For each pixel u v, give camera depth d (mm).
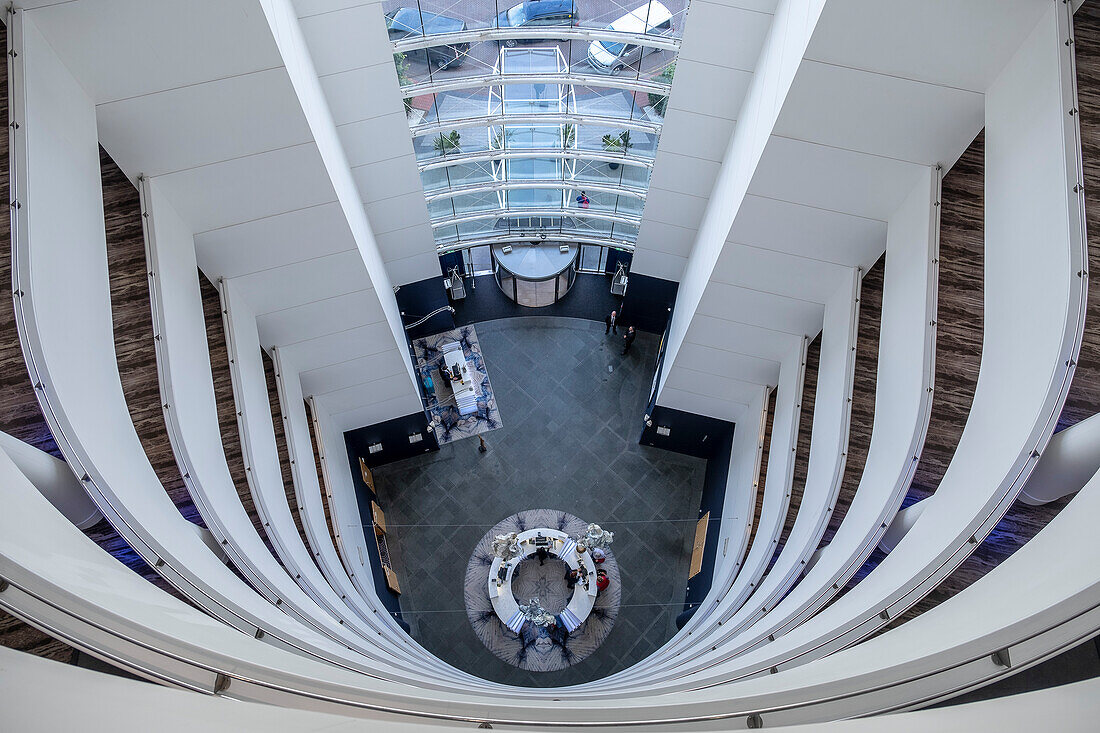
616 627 22859
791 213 14523
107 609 6223
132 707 5316
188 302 13305
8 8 9328
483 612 23062
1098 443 9078
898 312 13109
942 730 5453
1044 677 9016
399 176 20375
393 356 20641
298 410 19109
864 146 12500
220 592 10266
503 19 18234
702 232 21531
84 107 10625
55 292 8742
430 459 25359
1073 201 8484
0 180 9312
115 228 12672
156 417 12805
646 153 22547
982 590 8281
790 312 17703
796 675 9656
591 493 24797
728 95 17688
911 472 11727
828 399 15875
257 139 12711
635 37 18531
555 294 28328
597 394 26453
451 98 20641
